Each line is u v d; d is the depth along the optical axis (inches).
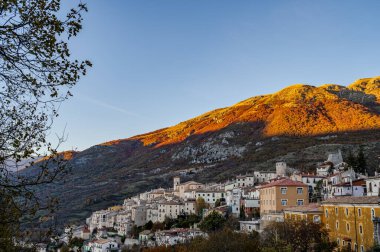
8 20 527.8
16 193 577.3
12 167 584.7
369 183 4028.1
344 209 2802.7
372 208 2421.3
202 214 6279.5
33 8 544.4
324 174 6766.7
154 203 7573.8
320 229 2874.0
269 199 4562.0
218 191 7337.6
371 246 2277.3
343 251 2506.2
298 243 2672.2
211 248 2704.2
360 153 6761.8
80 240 6786.4
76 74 582.6
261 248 2623.0
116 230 7706.7
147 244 5620.1
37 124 609.0
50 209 636.7
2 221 582.2
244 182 7524.6
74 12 570.6
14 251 639.8
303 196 4320.9
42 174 588.4
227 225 4635.8
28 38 539.5
